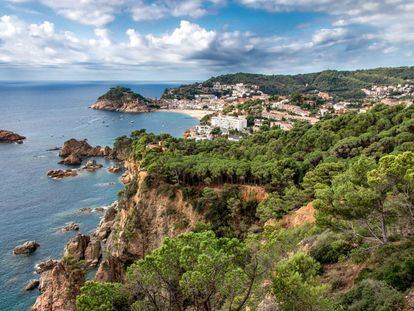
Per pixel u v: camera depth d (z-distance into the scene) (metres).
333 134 105.44
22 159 173.00
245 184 87.81
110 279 75.06
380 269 28.78
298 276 23.05
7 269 75.31
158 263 23.31
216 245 24.77
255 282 25.22
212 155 111.31
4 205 111.69
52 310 60.16
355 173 36.31
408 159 30.75
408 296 24.28
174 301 23.94
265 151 111.81
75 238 83.75
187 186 87.62
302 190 74.50
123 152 176.25
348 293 27.48
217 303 26.38
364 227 36.28
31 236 91.31
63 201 117.56
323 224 36.09
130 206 91.44
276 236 39.12
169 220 82.88
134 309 23.50
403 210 32.75
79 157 173.25
